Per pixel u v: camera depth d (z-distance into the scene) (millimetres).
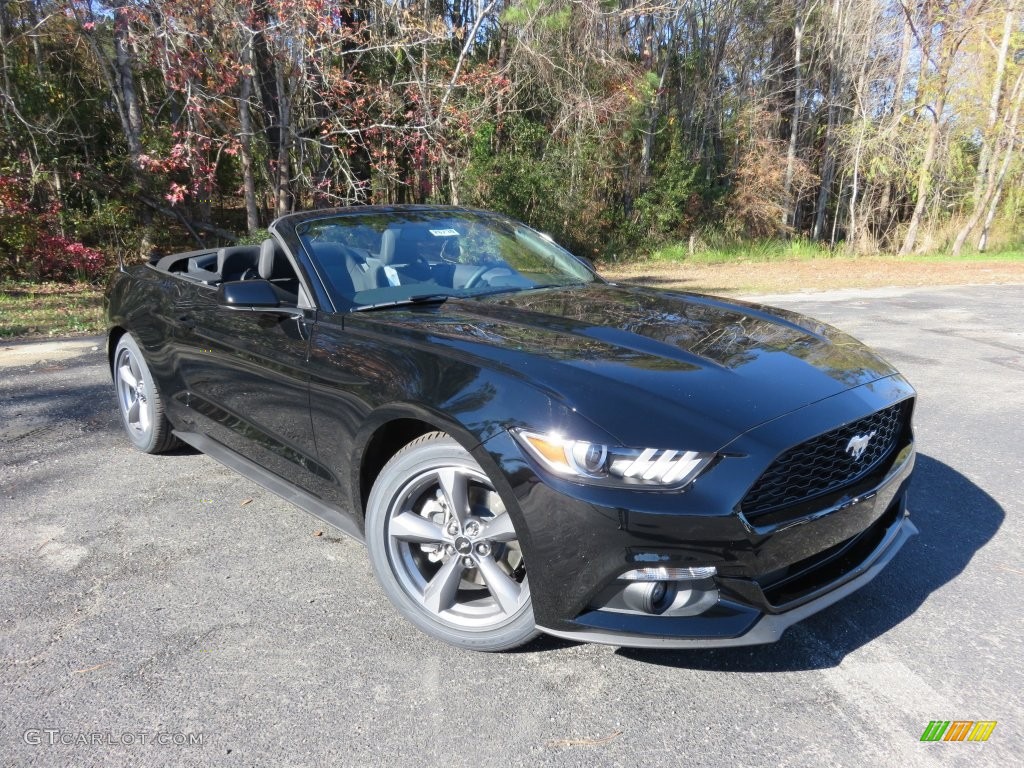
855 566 2336
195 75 11969
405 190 16547
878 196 32531
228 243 16641
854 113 28906
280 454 3064
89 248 14875
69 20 13320
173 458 4180
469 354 2352
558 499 1983
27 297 12094
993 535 3176
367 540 2510
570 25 17891
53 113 14633
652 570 1953
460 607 2387
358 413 2523
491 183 19828
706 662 2316
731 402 2127
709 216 28109
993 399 5367
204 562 2953
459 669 2275
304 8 11414
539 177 20703
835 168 31781
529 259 3729
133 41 11664
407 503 2432
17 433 4590
